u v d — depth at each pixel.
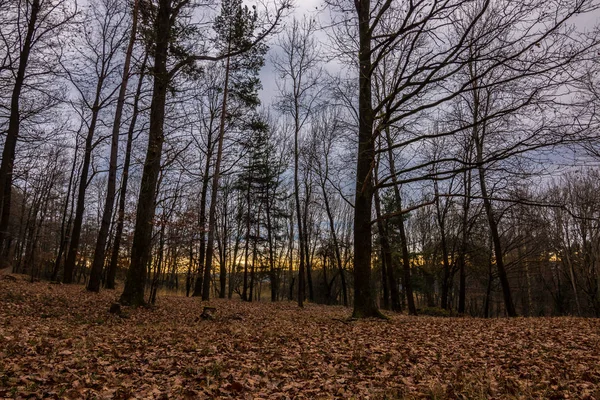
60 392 4.22
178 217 14.20
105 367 5.27
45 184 31.58
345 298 30.89
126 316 10.37
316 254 41.88
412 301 18.88
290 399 4.48
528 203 9.13
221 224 35.03
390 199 25.66
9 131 12.35
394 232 27.12
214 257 36.62
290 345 7.21
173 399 4.29
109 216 16.03
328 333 8.53
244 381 4.96
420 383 5.07
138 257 12.28
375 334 8.46
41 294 12.69
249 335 8.05
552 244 29.33
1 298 10.70
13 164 16.11
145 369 5.35
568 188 21.69
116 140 15.53
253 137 23.19
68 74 13.48
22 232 34.22
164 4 12.62
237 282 40.59
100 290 17.78
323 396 4.55
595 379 5.16
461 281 22.69
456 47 8.71
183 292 36.75
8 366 4.87
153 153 12.50
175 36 13.19
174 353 6.24
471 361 6.21
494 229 18.52
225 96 20.17
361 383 5.06
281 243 40.53
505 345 7.40
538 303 42.50
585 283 33.38
